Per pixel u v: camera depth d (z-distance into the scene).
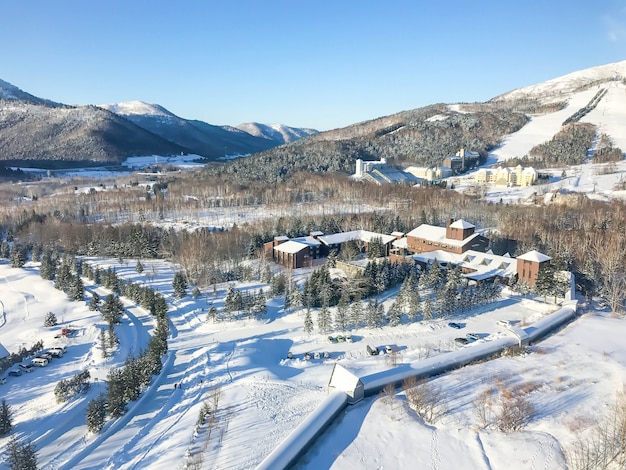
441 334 85.44
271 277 119.31
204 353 81.06
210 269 122.56
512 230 143.88
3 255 159.00
